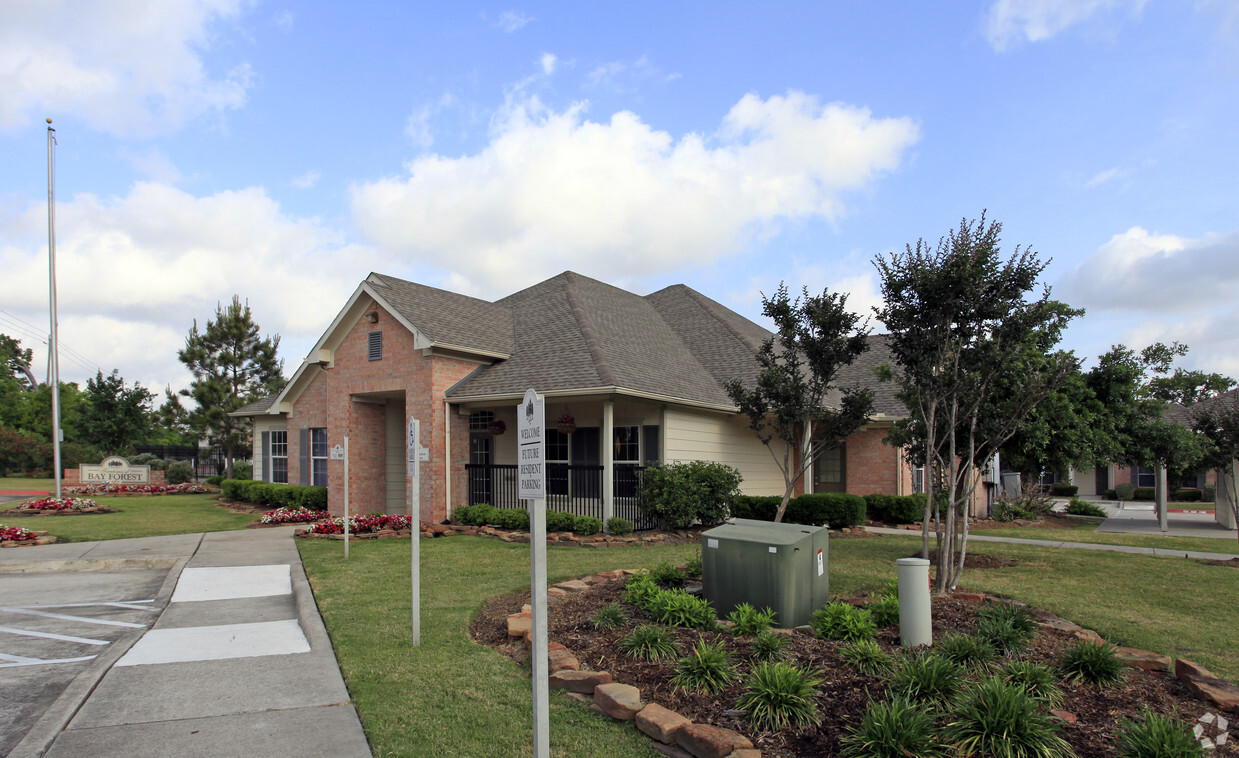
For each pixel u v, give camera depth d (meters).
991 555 11.41
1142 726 3.87
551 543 12.81
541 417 3.55
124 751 4.22
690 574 8.70
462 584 8.90
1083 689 4.76
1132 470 33.69
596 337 16.02
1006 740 3.77
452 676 5.44
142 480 29.62
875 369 10.73
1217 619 7.00
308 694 5.20
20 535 13.40
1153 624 6.77
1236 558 11.12
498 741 4.29
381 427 17.81
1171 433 16.73
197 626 7.47
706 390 16.92
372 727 4.50
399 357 15.93
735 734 4.09
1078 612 7.21
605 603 7.32
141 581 10.28
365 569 10.07
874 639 5.81
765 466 19.52
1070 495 34.19
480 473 15.73
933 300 8.05
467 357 16.19
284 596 8.98
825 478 18.67
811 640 5.81
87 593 9.39
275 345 32.88
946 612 6.66
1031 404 8.31
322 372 20.53
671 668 5.24
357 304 16.66
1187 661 5.16
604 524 13.97
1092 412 17.50
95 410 37.38
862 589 8.41
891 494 17.22
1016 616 6.03
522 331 17.89
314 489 18.92
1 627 7.59
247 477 35.97
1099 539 14.19
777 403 12.30
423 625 6.95
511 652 6.10
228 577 10.09
